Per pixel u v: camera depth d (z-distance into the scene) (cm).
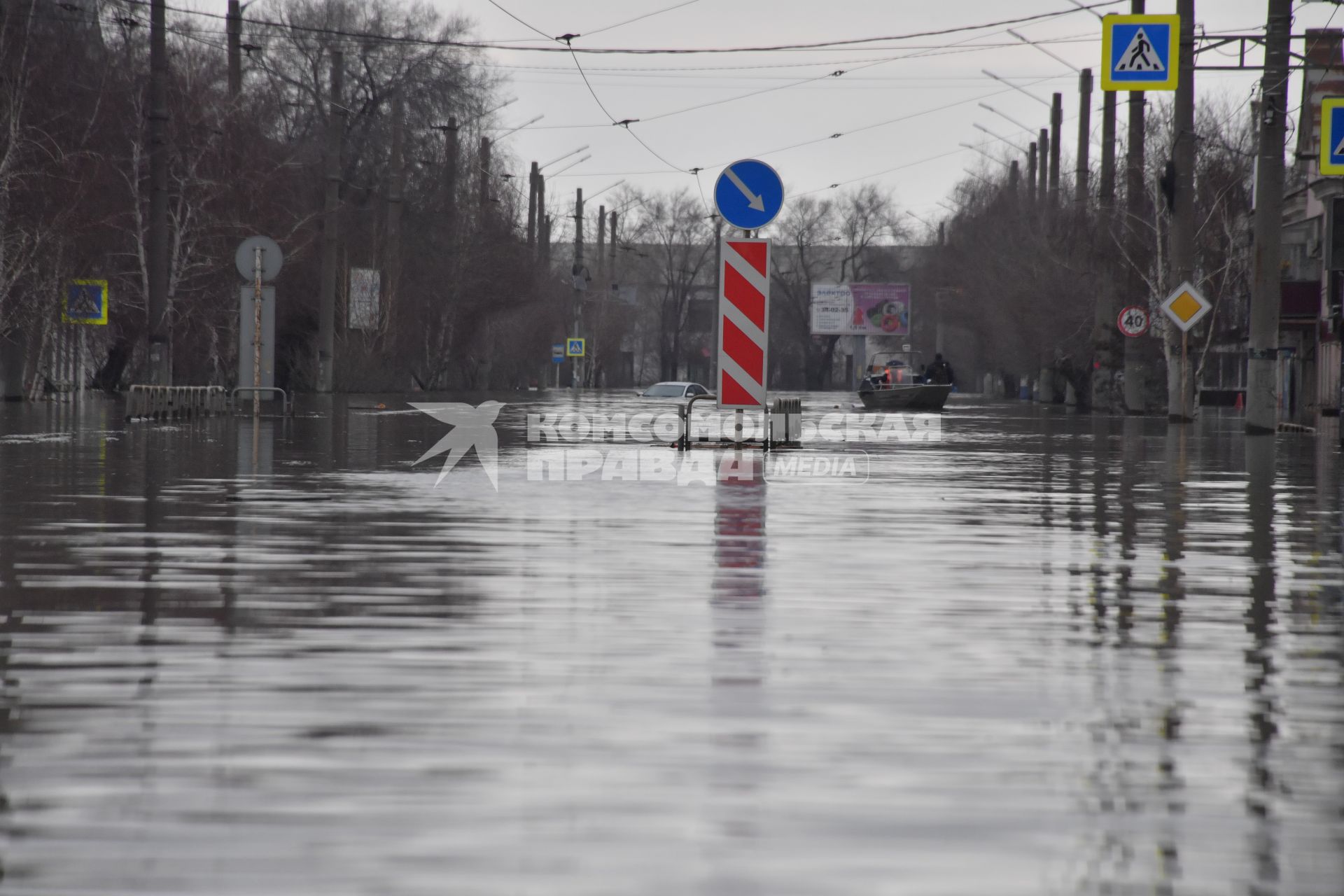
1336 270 10669
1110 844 1541
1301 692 2238
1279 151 11900
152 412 11700
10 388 17062
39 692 2161
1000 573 3500
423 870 1445
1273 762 1845
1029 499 5581
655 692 2192
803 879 1431
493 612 2875
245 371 12544
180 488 5619
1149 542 4166
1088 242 19238
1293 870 1470
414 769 1775
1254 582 3397
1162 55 11125
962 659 2464
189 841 1520
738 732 1964
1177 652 2542
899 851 1511
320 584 3222
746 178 6631
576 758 1828
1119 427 13900
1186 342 14438
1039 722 2034
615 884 1414
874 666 2397
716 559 3700
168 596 3036
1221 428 13500
